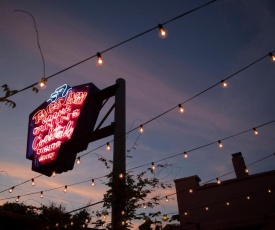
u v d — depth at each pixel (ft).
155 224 22.08
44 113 40.50
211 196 43.34
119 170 23.43
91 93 35.55
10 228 33.81
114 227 21.17
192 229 39.60
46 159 35.47
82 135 31.40
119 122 27.14
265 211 39.04
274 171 40.86
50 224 34.88
